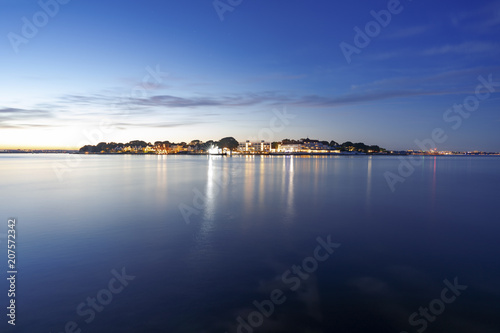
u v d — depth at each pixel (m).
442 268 11.88
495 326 8.12
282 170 81.94
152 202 27.55
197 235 16.45
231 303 9.24
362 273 11.42
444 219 20.69
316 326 8.12
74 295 9.70
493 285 10.41
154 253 13.52
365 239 15.83
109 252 13.60
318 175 63.72
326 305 9.14
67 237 15.98
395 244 14.94
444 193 34.94
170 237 16.06
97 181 48.00
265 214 22.25
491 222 19.77
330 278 10.95
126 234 16.61
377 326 8.12
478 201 28.92
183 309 8.93
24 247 14.32
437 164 138.62
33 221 19.73
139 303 9.22
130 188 38.62
